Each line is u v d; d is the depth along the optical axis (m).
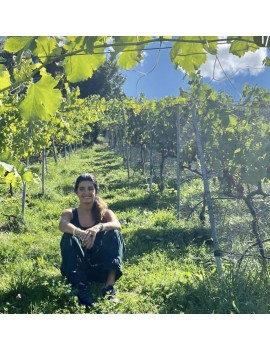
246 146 6.02
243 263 4.95
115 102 20.94
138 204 9.99
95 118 21.97
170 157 11.77
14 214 8.12
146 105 12.80
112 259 4.26
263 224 5.81
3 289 4.21
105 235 4.34
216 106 6.88
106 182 14.49
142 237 6.80
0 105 2.54
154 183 12.42
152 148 11.45
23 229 7.43
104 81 38.84
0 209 8.55
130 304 4.06
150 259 5.67
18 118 6.68
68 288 4.06
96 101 21.80
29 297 4.01
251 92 7.91
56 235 7.22
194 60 1.67
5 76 1.97
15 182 2.18
